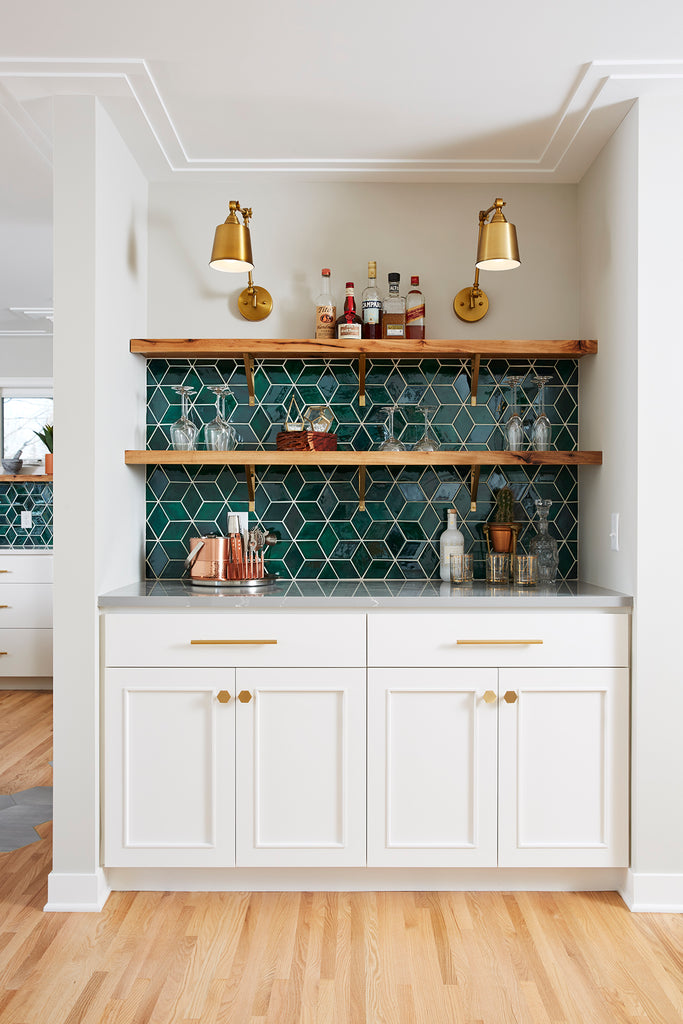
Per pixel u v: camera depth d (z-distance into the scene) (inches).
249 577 108.1
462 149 106.8
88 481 91.7
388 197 116.7
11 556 198.7
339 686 93.0
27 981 76.5
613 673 93.5
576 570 116.8
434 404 117.2
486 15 78.0
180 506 117.1
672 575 92.3
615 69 87.2
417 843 93.3
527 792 93.5
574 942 83.8
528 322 116.5
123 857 92.9
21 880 98.7
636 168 92.7
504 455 104.9
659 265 92.0
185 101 94.3
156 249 116.3
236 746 93.0
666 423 92.0
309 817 93.2
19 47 83.1
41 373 221.8
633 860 92.4
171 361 117.0
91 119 91.7
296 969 78.5
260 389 117.4
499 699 93.4
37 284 173.9
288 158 109.6
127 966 79.1
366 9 76.9
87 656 91.7
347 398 117.0
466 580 111.0
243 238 98.3
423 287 116.5
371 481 117.8
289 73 88.5
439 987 75.6
